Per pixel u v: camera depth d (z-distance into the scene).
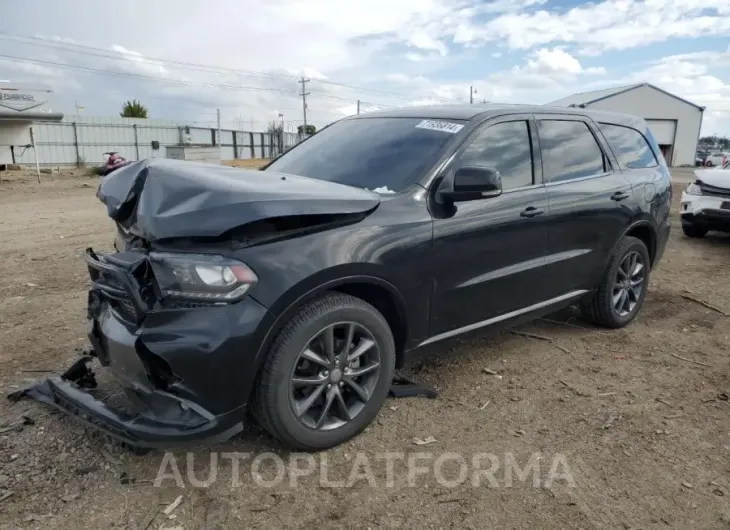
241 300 2.79
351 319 3.17
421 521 2.70
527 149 4.24
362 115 4.75
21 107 27.11
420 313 3.53
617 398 3.92
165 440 2.76
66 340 4.73
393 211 3.36
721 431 3.52
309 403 3.10
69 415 3.16
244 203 2.78
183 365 2.72
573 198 4.43
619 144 5.19
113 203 3.15
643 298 5.48
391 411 3.67
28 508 2.71
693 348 4.83
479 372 4.29
